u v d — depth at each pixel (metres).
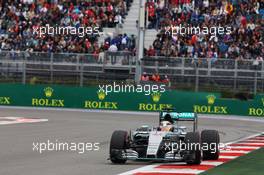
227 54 119.94
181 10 129.38
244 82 110.69
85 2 137.50
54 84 119.62
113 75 116.56
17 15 137.88
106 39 127.25
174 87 113.88
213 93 109.81
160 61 113.88
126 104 114.81
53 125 81.88
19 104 120.56
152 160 45.47
